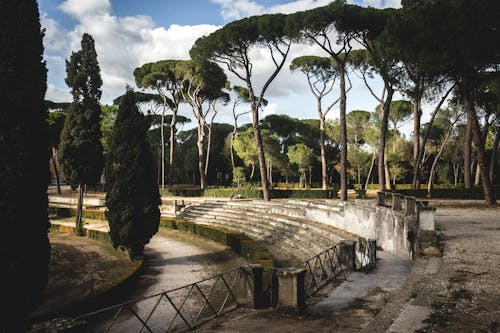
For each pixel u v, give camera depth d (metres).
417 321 6.36
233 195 40.72
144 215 17.20
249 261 17.23
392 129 48.50
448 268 9.36
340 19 26.48
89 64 26.30
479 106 32.47
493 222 16.33
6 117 8.70
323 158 41.28
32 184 8.97
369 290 9.52
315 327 7.16
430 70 21.08
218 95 49.62
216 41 31.47
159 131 68.88
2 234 8.48
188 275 15.29
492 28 17.97
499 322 6.18
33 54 9.21
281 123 58.69
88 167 25.75
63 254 19.03
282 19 29.84
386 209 15.26
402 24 21.09
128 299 12.16
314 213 22.53
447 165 54.12
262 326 7.33
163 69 46.28
